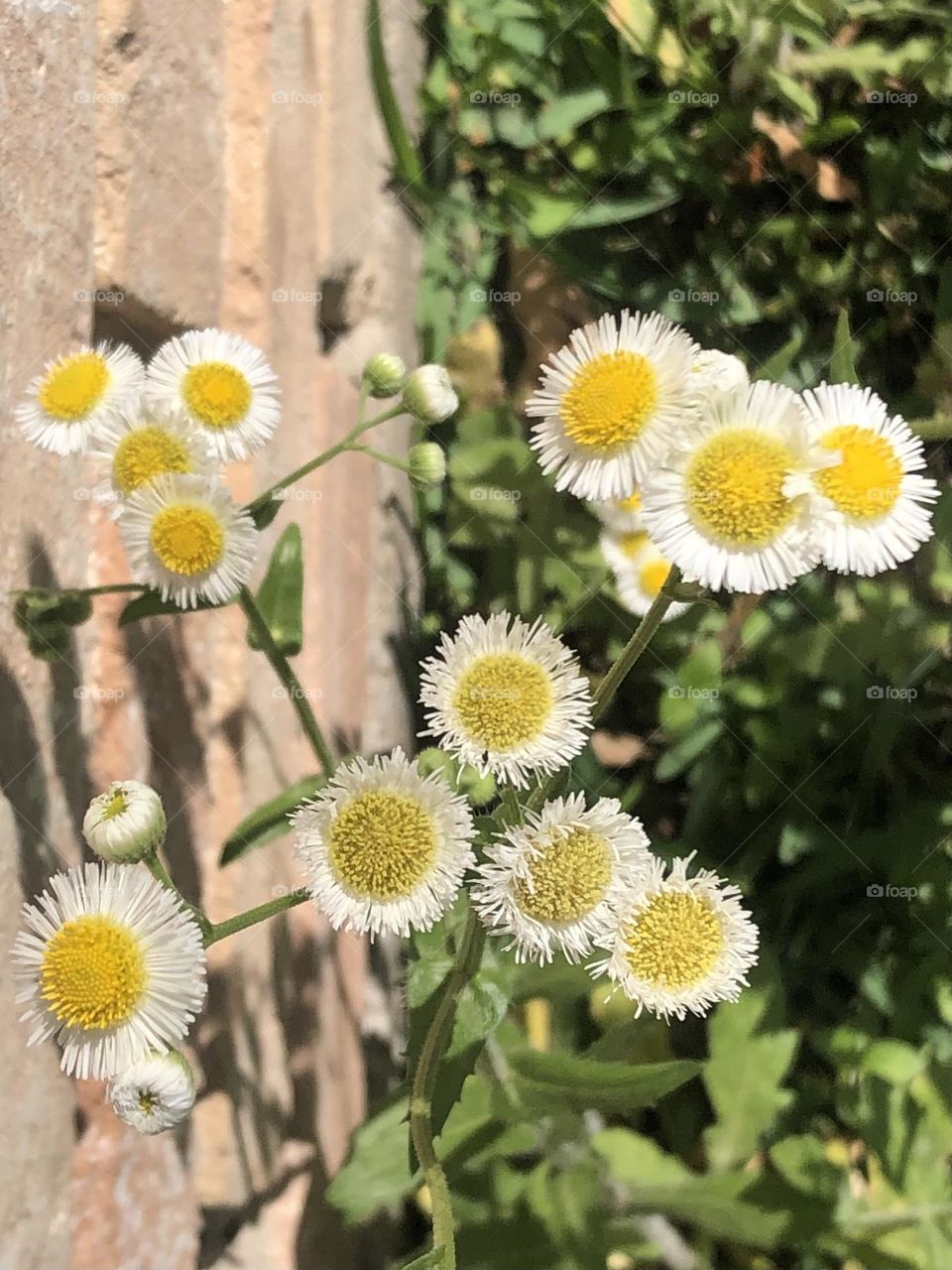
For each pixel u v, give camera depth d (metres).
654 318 0.13
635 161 0.23
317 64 0.22
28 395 0.15
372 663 0.23
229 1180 0.19
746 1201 0.19
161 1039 0.13
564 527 0.24
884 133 0.23
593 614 0.23
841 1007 0.22
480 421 0.24
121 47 0.17
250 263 0.20
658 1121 0.22
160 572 0.14
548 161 0.24
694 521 0.13
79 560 0.17
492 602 0.24
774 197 0.24
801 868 0.22
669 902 0.13
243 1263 0.19
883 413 0.14
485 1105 0.18
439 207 0.24
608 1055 0.18
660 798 0.23
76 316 0.16
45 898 0.13
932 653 0.22
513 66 0.24
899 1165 0.20
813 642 0.22
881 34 0.23
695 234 0.24
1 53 0.15
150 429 0.14
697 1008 0.13
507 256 0.25
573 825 0.13
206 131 0.19
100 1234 0.17
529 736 0.13
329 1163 0.21
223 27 0.19
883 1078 0.20
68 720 0.16
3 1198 0.15
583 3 0.23
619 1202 0.19
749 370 0.24
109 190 0.17
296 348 0.21
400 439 0.25
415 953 0.19
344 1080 0.22
